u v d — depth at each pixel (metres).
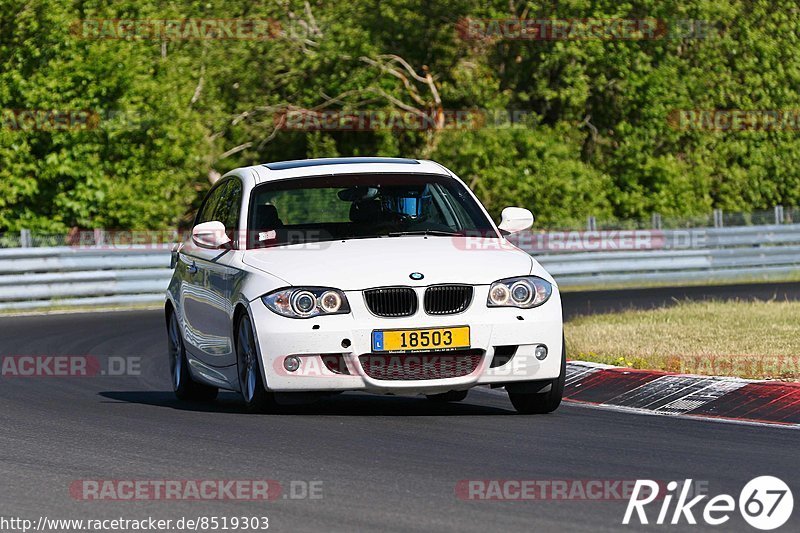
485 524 15.81
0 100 71.94
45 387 33.31
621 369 29.86
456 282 24.55
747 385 26.97
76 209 72.38
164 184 76.12
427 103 91.50
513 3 93.19
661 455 20.69
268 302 24.66
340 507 16.91
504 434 22.97
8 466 20.42
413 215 27.48
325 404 28.06
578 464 19.84
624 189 93.56
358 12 93.62
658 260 76.88
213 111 89.06
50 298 62.09
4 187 70.94
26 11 73.12
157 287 65.75
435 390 24.55
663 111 93.12
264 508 16.95
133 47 76.19
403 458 20.44
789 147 99.94
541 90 90.56
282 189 27.80
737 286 69.75
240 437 22.73
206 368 28.58
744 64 99.00
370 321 24.20
